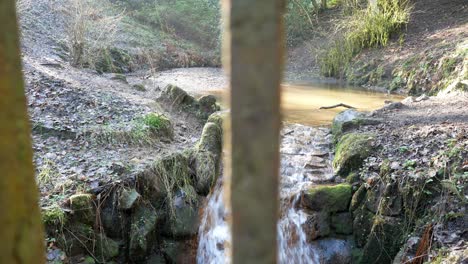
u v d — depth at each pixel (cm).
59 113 552
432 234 388
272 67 61
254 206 63
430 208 416
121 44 1291
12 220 77
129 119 564
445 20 1179
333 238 466
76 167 445
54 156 461
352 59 1197
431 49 995
